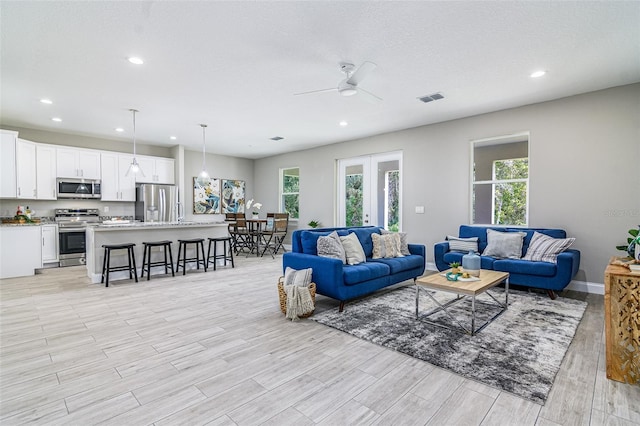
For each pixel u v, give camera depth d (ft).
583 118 13.69
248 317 10.71
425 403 5.99
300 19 8.28
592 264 13.56
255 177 31.35
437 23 8.45
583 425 5.34
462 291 9.20
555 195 14.42
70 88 12.99
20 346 8.41
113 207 23.07
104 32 8.89
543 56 10.32
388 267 13.08
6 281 15.84
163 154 25.80
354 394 6.28
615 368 6.71
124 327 9.77
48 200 20.48
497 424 5.39
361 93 10.94
